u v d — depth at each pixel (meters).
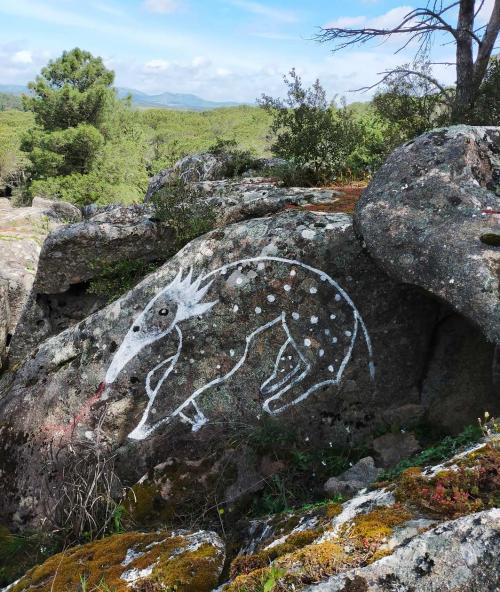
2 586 3.62
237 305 4.26
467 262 3.16
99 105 30.78
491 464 2.32
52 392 4.41
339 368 4.12
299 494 3.73
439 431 3.86
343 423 4.09
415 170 3.70
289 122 7.95
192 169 8.80
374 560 1.98
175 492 3.88
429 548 1.92
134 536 3.00
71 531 3.79
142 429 4.23
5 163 30.89
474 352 3.92
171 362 4.29
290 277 4.22
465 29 7.69
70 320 5.89
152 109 79.56
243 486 3.83
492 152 3.91
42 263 5.59
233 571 2.31
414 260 3.35
